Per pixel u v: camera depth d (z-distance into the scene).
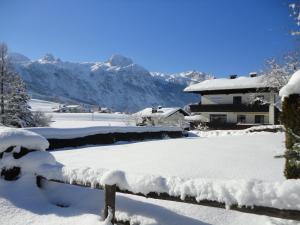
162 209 4.11
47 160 5.04
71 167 4.50
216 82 39.66
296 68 25.11
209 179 3.42
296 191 2.82
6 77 26.20
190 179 3.50
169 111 44.31
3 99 26.09
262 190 3.00
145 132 21.95
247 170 6.69
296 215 2.79
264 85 31.05
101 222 3.86
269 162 7.72
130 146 14.07
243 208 3.05
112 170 3.91
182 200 3.42
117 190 3.88
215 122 36.47
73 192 4.84
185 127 36.66
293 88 4.54
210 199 3.24
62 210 4.40
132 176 3.79
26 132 5.21
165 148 12.16
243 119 36.12
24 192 4.70
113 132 18.94
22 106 27.14
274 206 2.89
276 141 14.39
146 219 3.94
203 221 3.95
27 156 4.95
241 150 10.76
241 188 3.10
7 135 4.97
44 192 4.89
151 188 3.60
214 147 12.05
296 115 4.49
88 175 4.20
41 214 4.33
